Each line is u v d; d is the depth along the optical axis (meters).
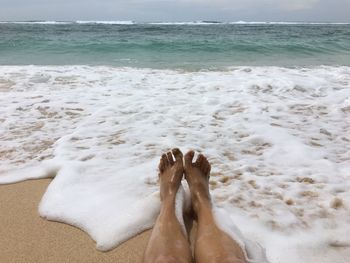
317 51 11.30
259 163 2.95
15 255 1.91
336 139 3.48
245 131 3.64
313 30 28.45
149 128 3.71
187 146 3.27
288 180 2.66
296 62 9.01
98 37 15.89
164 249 1.66
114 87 5.52
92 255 1.93
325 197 2.42
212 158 3.03
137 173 2.75
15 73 6.54
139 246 2.00
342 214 2.23
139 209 2.25
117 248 1.98
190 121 3.93
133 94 5.06
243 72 6.98
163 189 2.31
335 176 2.72
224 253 1.61
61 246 1.99
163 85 5.66
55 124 3.88
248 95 5.03
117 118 4.02
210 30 25.38
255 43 12.81
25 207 2.35
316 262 1.83
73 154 3.10
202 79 6.16
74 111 4.30
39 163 2.98
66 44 12.18
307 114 4.22
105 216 2.22
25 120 4.00
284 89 5.38
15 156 3.11
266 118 4.05
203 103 4.61
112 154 3.10
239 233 2.01
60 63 8.67
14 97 4.88
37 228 2.14
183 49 11.32
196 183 2.34
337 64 8.58
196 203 2.19
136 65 8.27
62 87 5.51
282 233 2.05
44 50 11.06
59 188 2.53
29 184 2.66
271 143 3.36
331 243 1.97
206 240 1.76
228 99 4.81
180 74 6.71
